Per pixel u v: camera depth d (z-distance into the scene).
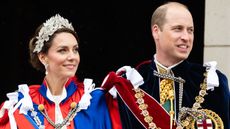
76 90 14.04
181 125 13.16
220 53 18.12
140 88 13.52
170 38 12.91
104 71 24.72
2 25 24.58
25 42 24.72
